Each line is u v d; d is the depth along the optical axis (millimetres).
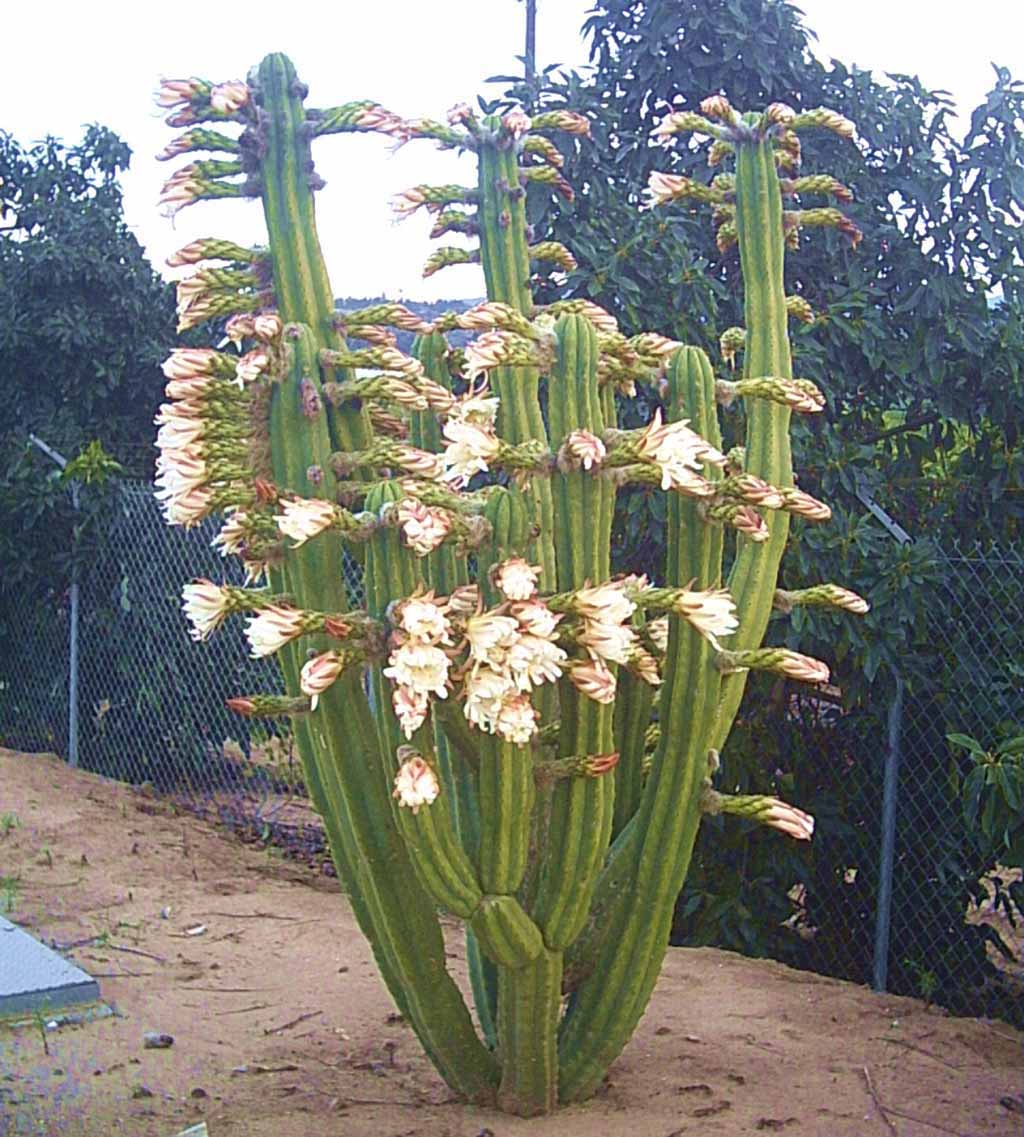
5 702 8641
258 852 6434
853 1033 4152
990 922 5746
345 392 3115
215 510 3164
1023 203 5602
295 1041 3988
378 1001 4348
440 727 3219
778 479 3402
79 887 5641
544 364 3062
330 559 3070
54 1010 4148
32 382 9320
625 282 5172
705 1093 3561
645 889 3266
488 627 2717
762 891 5109
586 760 3018
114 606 7840
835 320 5277
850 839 5191
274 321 3014
